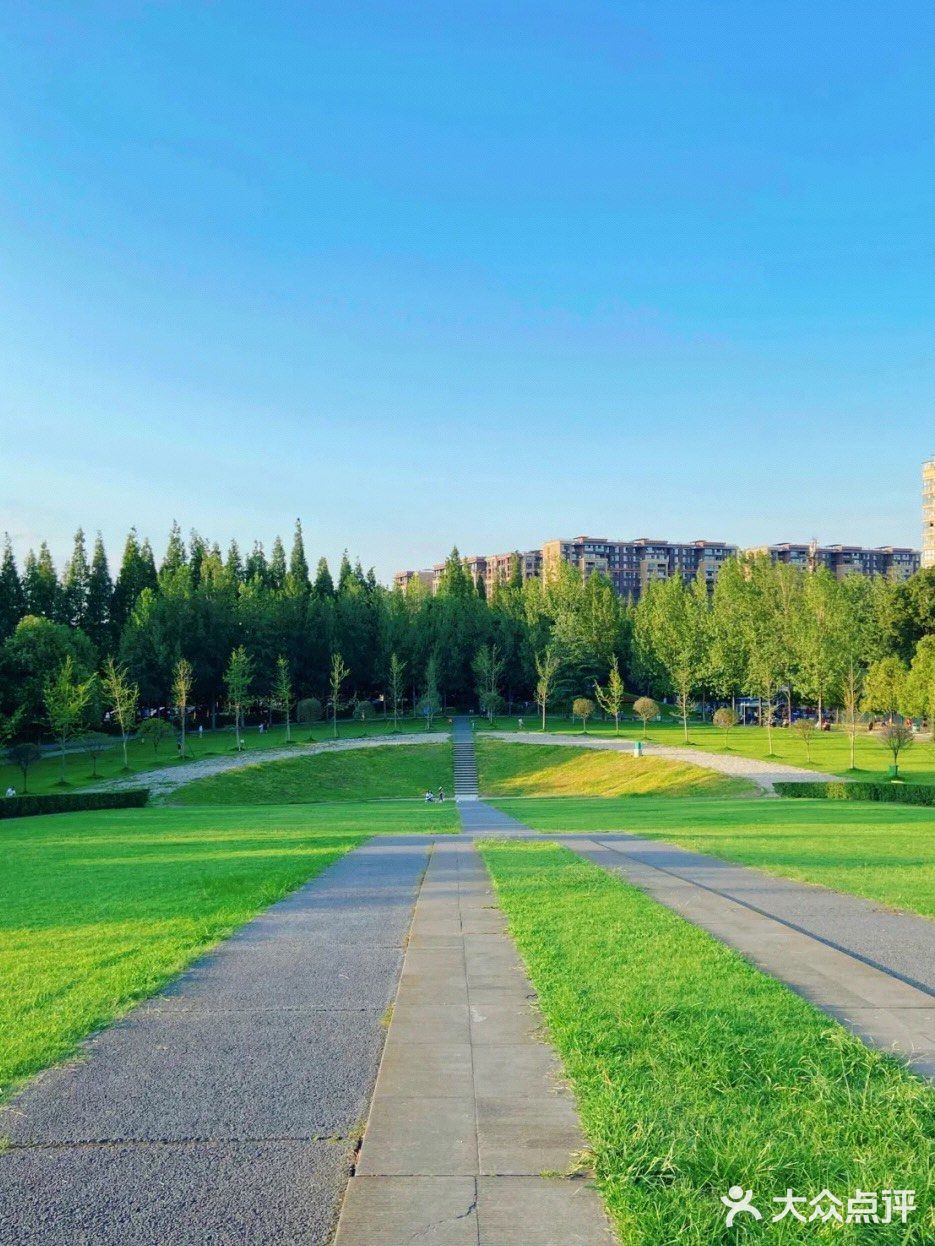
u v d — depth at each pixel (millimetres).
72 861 20125
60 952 9750
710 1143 4691
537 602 118375
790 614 94125
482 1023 7012
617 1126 4914
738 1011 6840
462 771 69438
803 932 9977
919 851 17984
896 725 49062
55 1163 4844
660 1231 3947
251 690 91688
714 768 55531
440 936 10320
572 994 7383
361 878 15320
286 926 11047
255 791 57344
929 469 124625
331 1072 6102
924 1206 4109
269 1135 5137
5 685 68438
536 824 29656
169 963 9102
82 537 100000
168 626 87250
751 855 17219
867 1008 7074
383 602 111625
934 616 77125
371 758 70125
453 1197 4375
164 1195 4484
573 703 91500
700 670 94750
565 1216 4188
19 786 55094
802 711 107188
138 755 69875
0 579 89500
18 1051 6504
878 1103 5117
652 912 11023
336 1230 4121
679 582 116938
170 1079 6012
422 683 101938
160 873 16875
